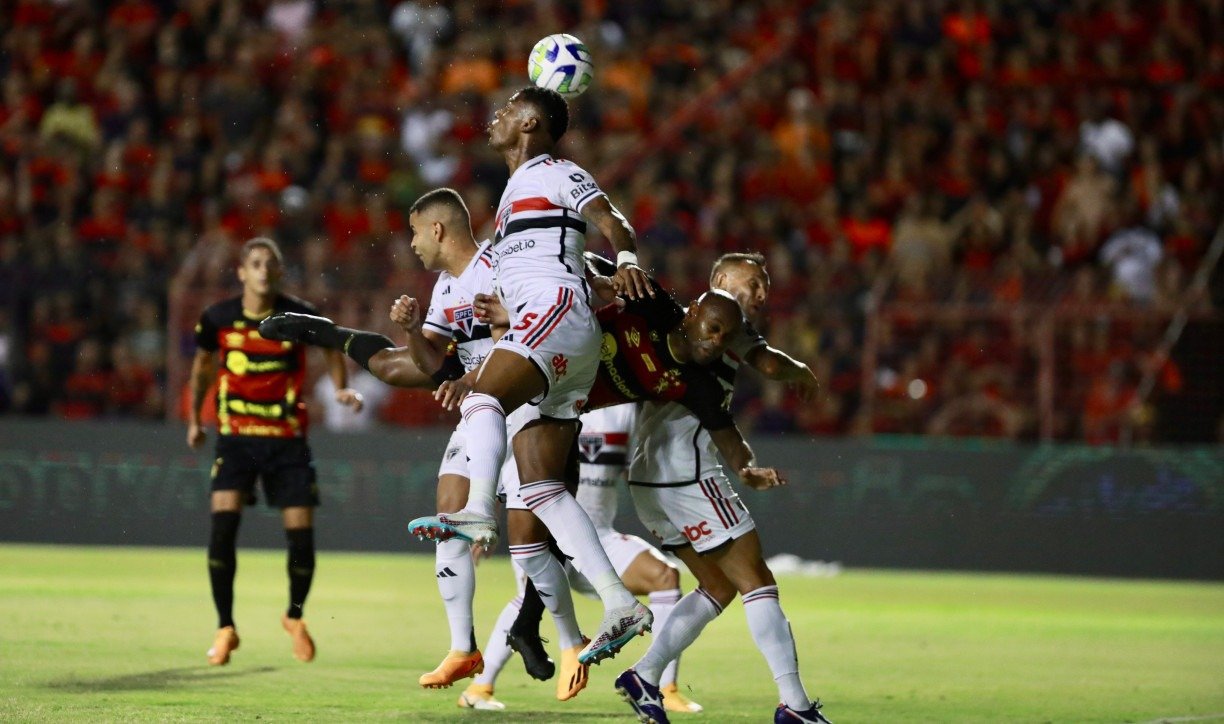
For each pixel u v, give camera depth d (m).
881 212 77.44
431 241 27.17
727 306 22.94
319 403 67.62
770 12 90.25
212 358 33.94
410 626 38.62
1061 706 27.27
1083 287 65.06
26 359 67.50
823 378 65.56
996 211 76.56
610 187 79.69
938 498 62.25
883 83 85.38
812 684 30.17
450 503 26.00
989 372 64.62
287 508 32.47
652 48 87.62
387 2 89.19
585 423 28.73
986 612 46.50
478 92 84.88
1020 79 84.88
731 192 77.31
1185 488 61.34
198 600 42.59
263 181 79.25
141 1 88.69
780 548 62.81
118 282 68.50
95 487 63.09
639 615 22.67
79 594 43.09
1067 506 61.81
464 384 23.62
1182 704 27.73
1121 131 81.00
